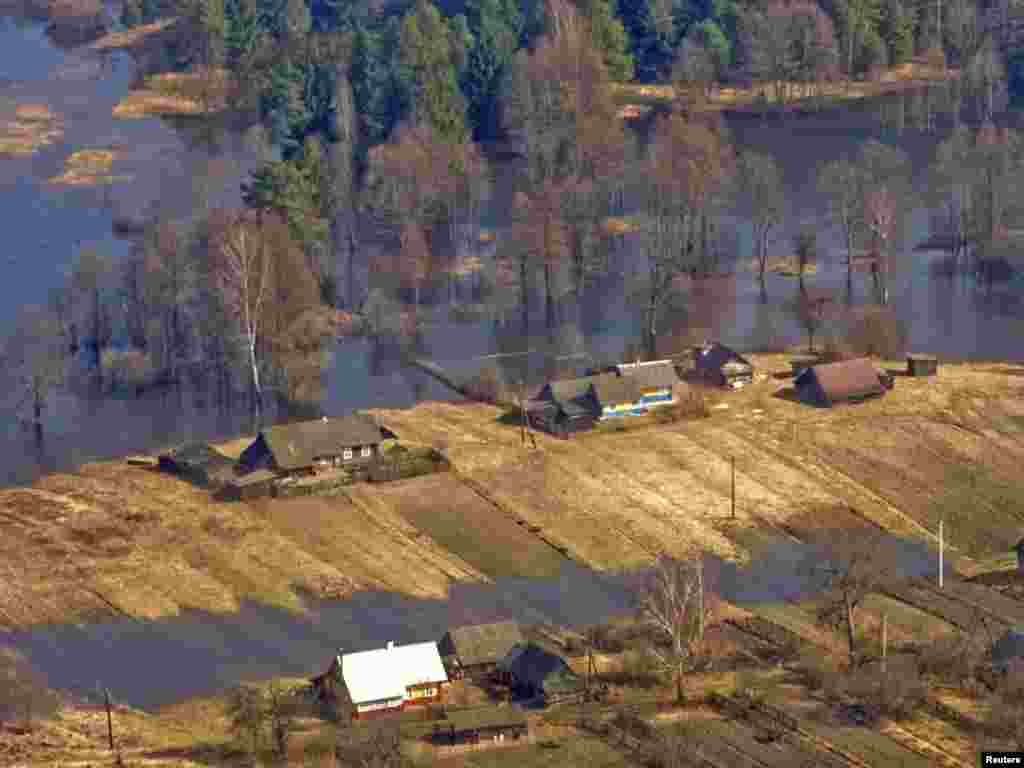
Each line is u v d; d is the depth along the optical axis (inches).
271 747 7145.7
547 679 7524.6
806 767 6953.7
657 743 7111.2
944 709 7352.4
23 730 7386.8
